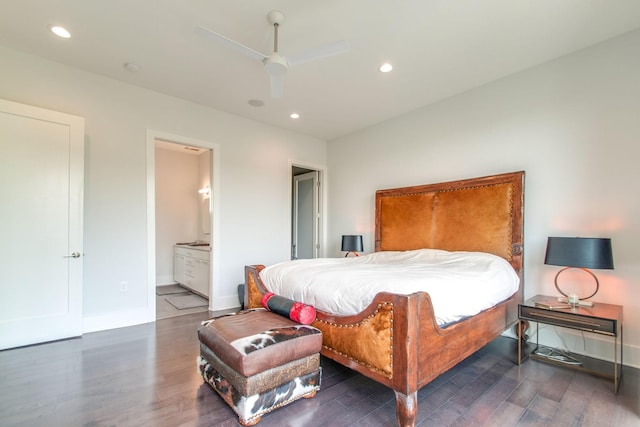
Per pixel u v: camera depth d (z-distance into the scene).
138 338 2.92
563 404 1.86
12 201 2.62
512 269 2.81
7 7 2.16
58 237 2.82
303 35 2.48
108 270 3.21
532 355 2.60
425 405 1.84
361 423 1.67
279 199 4.74
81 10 2.20
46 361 2.38
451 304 1.88
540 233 2.90
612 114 2.52
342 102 3.79
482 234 3.22
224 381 1.79
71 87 3.01
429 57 2.79
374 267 2.67
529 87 2.99
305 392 1.88
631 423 1.67
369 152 4.68
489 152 3.28
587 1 2.08
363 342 1.77
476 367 2.38
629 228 2.43
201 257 4.81
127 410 1.75
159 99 3.57
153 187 3.50
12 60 2.73
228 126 4.18
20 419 1.65
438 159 3.76
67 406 1.78
